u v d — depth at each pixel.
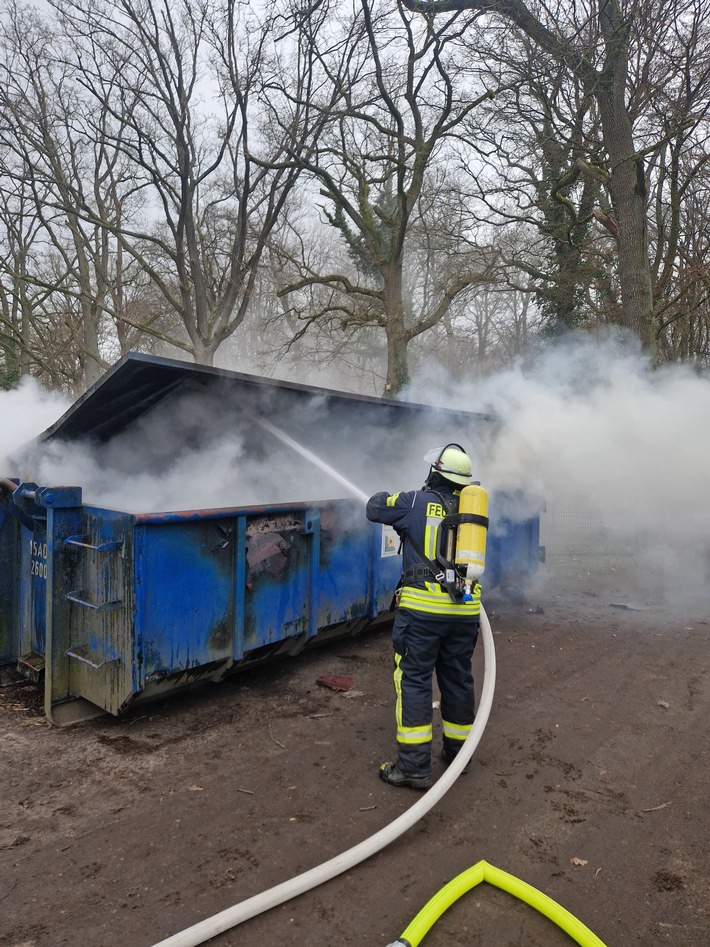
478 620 3.56
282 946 2.29
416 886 2.62
